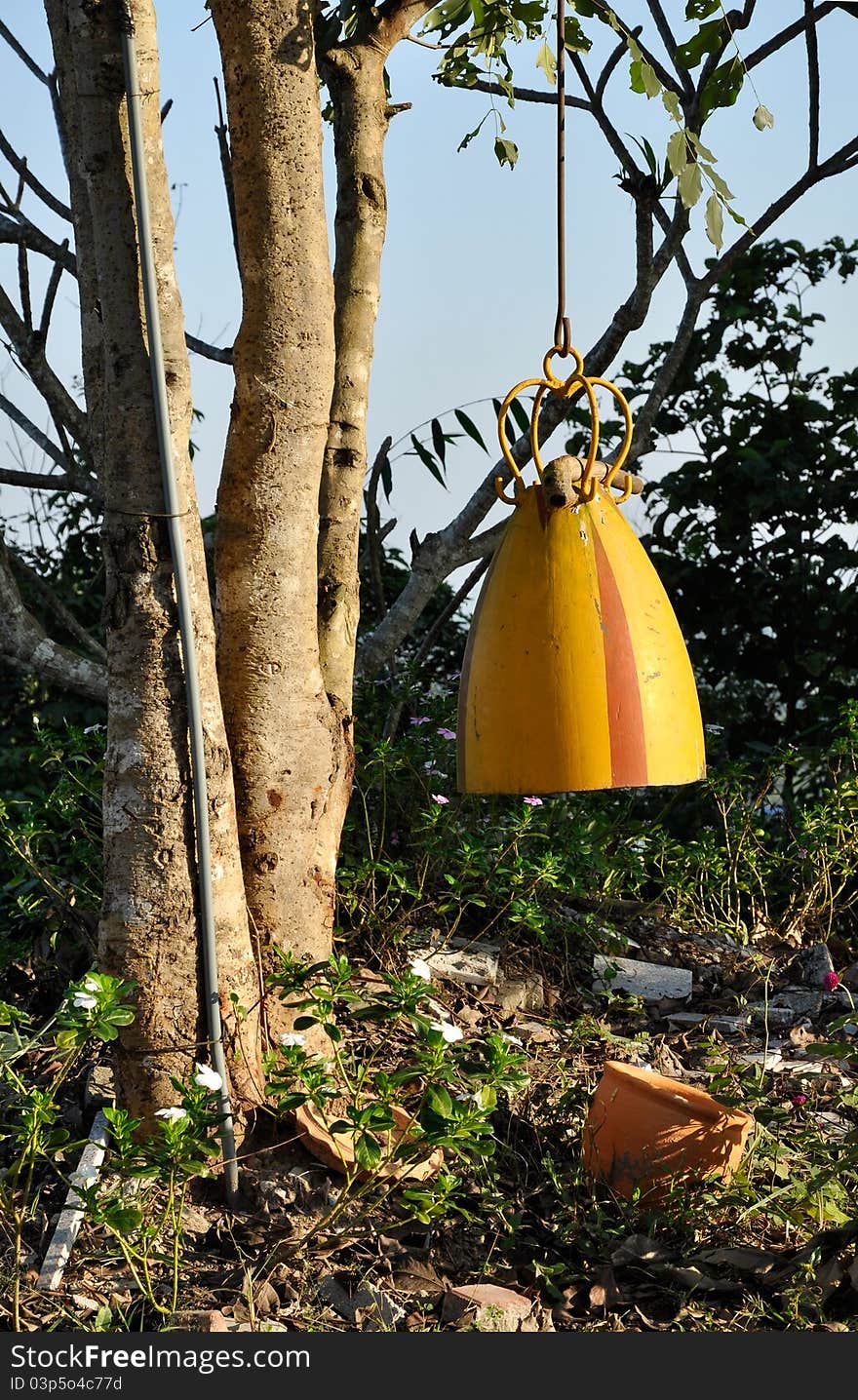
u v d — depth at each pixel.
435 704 4.71
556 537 2.12
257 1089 2.94
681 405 6.68
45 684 6.86
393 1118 2.67
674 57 3.96
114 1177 2.73
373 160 3.64
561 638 2.07
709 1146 2.79
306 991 2.74
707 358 6.63
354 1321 2.39
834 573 6.28
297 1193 2.78
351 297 3.56
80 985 2.52
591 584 2.09
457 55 4.21
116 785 2.82
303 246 2.98
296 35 2.96
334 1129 2.46
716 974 4.47
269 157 2.94
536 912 3.84
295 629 3.08
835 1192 2.75
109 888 2.84
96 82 2.70
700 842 4.86
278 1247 2.59
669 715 2.10
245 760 3.06
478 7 3.62
